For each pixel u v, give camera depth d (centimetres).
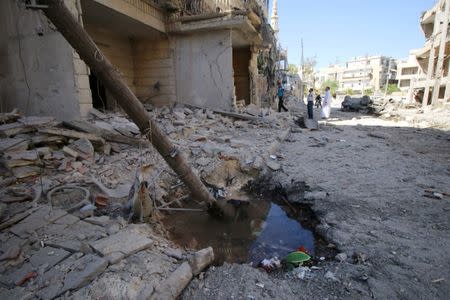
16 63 749
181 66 1201
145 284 240
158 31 1117
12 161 454
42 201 390
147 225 366
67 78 702
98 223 337
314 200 470
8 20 732
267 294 251
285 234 419
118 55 1151
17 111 650
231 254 370
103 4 800
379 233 355
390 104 2070
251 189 593
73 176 472
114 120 766
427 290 252
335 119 1680
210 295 250
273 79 2261
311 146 862
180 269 264
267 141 838
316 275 285
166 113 1049
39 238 299
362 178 559
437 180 539
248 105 1373
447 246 319
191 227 442
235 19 1053
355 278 273
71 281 234
